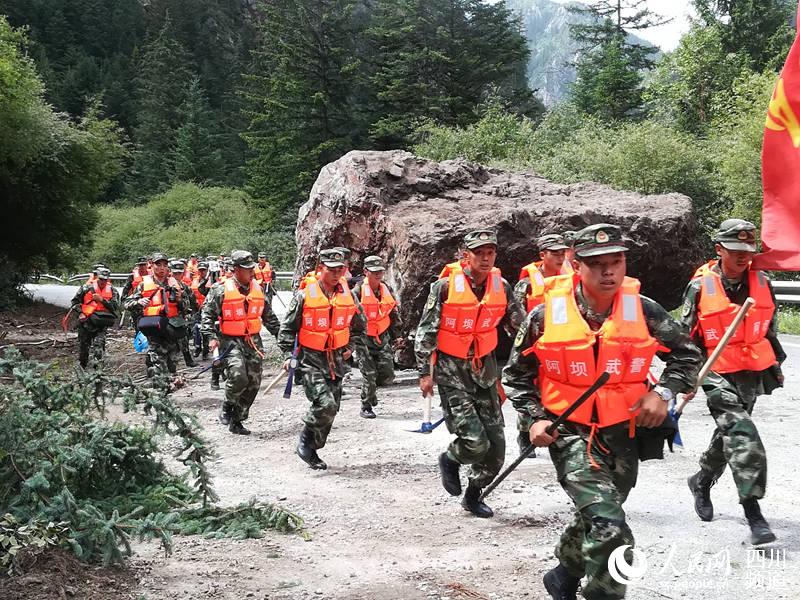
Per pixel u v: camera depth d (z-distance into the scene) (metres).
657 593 4.15
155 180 70.88
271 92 46.62
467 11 44.62
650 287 12.83
